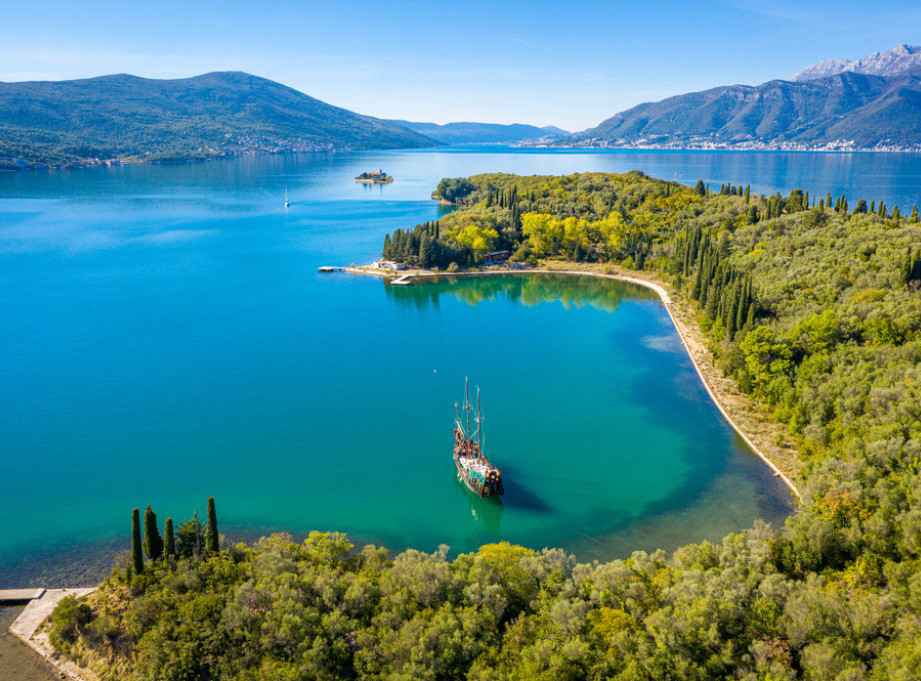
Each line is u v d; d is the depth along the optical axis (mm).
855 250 173750
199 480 114500
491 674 57844
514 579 70812
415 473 116875
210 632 64375
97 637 69438
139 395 151875
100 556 92625
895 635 58500
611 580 69188
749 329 152500
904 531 71875
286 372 167500
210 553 76062
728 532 97250
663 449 124375
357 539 97812
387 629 64312
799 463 113125
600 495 108875
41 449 125250
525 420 138250
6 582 86438
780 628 60969
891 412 98062
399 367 171875
